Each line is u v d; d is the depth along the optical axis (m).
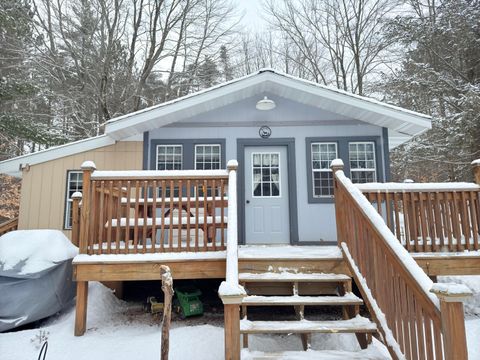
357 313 3.42
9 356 3.39
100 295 5.03
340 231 4.19
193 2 16.81
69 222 7.14
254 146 6.61
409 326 2.58
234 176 4.18
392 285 2.84
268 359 2.84
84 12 14.02
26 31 11.99
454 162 11.43
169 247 4.17
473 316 4.86
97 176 4.24
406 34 12.56
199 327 3.93
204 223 4.23
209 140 6.58
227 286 2.67
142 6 15.88
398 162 13.42
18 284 4.21
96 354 3.41
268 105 6.29
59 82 13.30
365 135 6.55
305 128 6.60
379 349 3.06
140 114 5.99
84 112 13.69
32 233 4.71
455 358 2.03
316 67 17.91
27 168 7.21
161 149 6.64
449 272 4.17
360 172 6.48
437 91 11.84
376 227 3.09
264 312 5.09
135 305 5.40
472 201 4.32
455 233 4.29
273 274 3.89
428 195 4.31
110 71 14.30
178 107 6.05
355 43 16.73
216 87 6.04
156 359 3.26
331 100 6.18
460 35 11.48
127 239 4.14
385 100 13.85
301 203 6.35
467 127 10.23
